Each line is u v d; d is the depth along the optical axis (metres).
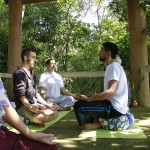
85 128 3.27
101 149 2.43
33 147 1.49
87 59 10.72
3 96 1.50
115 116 3.17
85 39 12.05
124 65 6.78
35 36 11.20
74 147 2.51
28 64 3.45
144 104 5.68
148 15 5.74
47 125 3.55
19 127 1.54
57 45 11.64
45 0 6.71
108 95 3.07
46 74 5.25
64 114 4.55
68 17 11.84
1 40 9.34
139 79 5.61
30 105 3.30
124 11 11.82
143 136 2.91
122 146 2.53
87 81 7.28
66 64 11.65
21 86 3.31
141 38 5.78
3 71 9.31
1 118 1.48
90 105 3.20
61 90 5.30
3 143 1.43
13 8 6.53
